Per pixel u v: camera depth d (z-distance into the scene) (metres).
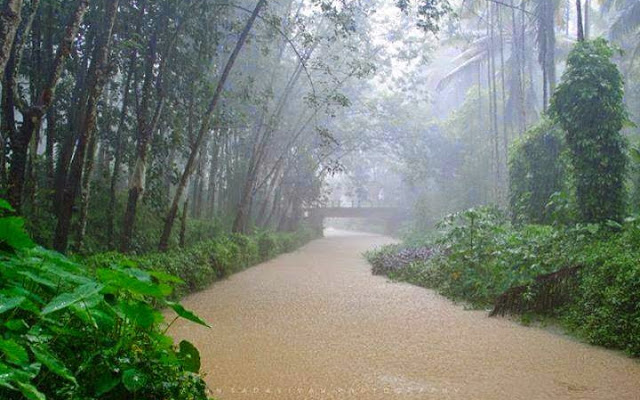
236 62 15.32
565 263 7.41
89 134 7.47
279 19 11.37
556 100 9.11
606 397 4.16
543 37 14.81
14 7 5.21
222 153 19.28
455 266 9.77
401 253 13.74
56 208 9.86
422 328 6.70
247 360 5.15
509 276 7.96
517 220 12.43
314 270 14.46
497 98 24.69
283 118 18.19
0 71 5.08
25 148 6.31
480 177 24.44
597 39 9.12
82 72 9.98
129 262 3.23
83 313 2.50
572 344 5.84
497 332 6.46
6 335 2.31
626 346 5.47
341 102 13.32
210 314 7.55
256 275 12.94
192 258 10.16
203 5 10.05
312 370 4.84
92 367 2.46
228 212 19.25
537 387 4.39
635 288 5.63
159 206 11.17
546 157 11.98
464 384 4.48
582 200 8.73
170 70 10.50
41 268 2.75
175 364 2.79
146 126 9.73
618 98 8.66
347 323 7.00
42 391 2.35
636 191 11.19
